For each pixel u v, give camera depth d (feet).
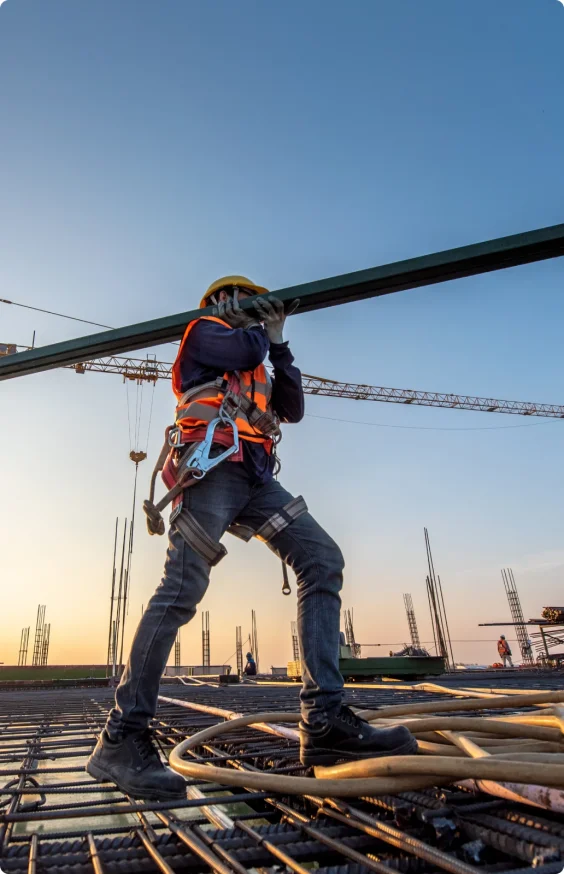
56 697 22.58
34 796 6.37
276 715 7.25
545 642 64.23
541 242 6.83
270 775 4.87
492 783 4.49
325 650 5.97
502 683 23.24
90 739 9.16
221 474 6.08
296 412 7.09
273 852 3.89
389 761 4.57
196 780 6.41
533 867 3.25
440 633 78.64
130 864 3.89
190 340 6.48
